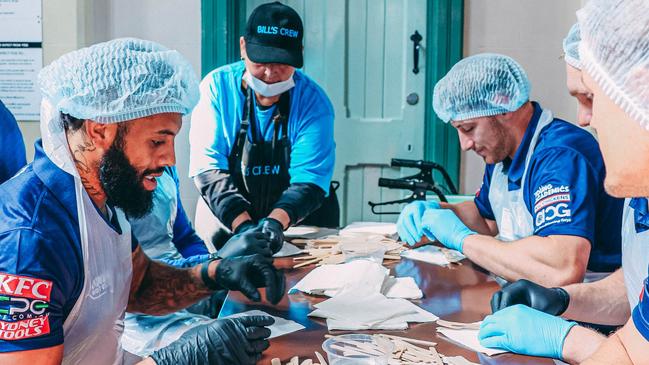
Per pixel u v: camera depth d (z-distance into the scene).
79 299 1.08
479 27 3.40
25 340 0.93
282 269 1.72
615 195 0.79
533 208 1.68
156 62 1.06
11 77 3.39
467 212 2.16
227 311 1.35
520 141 1.75
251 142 2.34
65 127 1.05
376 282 1.46
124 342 1.65
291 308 1.37
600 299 1.35
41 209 0.98
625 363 0.87
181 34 3.50
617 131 0.77
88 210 1.07
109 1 3.49
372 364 1.01
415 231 1.94
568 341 1.10
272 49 2.09
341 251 1.88
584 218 1.54
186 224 2.04
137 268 1.42
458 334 1.21
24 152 1.47
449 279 1.63
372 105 3.54
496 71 1.66
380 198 3.59
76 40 3.36
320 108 2.38
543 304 1.29
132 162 1.08
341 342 1.12
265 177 2.39
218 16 3.44
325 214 2.58
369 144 3.55
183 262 1.75
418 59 3.45
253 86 2.22
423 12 3.42
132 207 1.12
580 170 1.58
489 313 1.34
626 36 0.76
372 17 3.48
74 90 1.01
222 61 3.46
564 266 1.50
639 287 1.27
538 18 3.36
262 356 1.10
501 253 1.61
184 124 3.46
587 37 0.82
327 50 3.52
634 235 1.28
